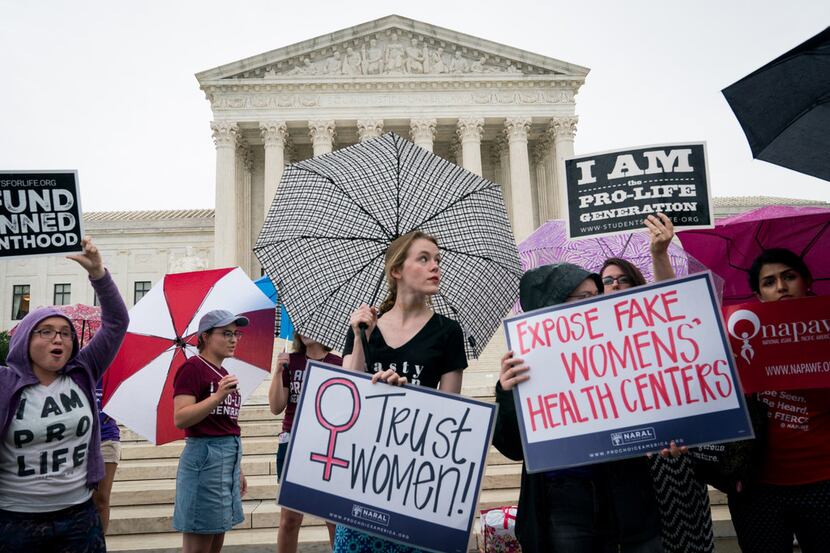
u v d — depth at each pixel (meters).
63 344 3.83
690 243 4.48
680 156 3.72
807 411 3.39
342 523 3.02
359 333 3.19
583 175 3.86
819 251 4.15
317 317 3.88
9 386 3.70
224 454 4.76
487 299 3.98
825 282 4.12
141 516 7.24
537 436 3.09
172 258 43.06
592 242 6.28
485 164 46.00
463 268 3.97
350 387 3.15
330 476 3.07
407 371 3.21
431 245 3.30
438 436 3.06
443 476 3.02
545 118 40.72
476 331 3.91
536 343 3.21
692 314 3.11
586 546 3.08
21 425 3.66
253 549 6.43
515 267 4.13
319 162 4.42
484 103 40.19
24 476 3.65
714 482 3.53
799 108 3.83
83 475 3.87
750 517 3.51
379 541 3.12
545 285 3.52
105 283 4.07
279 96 39.31
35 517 3.64
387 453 3.07
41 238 3.83
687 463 3.35
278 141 38.81
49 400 3.78
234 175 38.69
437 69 40.28
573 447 3.05
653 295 3.16
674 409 3.03
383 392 3.12
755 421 3.45
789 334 3.48
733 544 6.22
